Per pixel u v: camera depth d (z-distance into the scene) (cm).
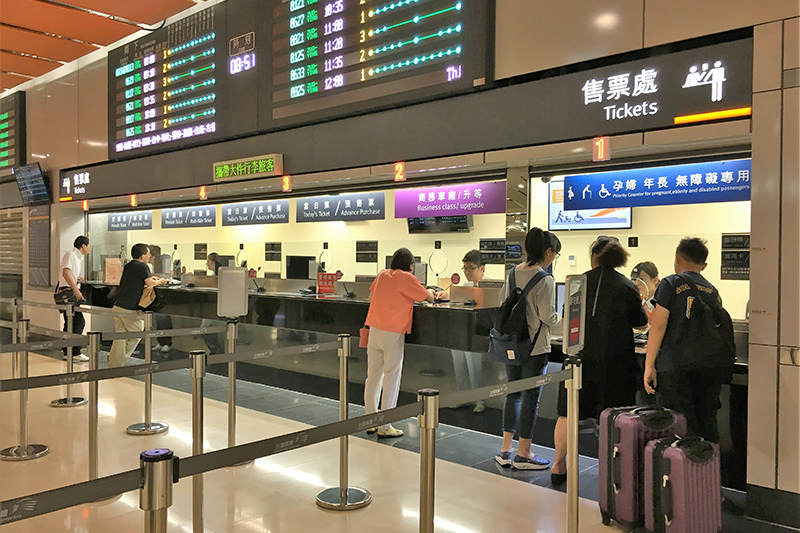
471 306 469
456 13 443
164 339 778
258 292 672
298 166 562
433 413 220
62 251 857
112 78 746
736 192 403
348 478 371
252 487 357
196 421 301
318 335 587
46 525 304
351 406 551
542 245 393
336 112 520
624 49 371
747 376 337
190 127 654
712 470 290
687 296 330
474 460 409
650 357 338
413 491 353
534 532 301
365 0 497
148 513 159
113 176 766
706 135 341
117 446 433
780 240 308
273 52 566
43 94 879
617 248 368
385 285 462
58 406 548
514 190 459
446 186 578
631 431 299
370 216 673
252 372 657
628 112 372
